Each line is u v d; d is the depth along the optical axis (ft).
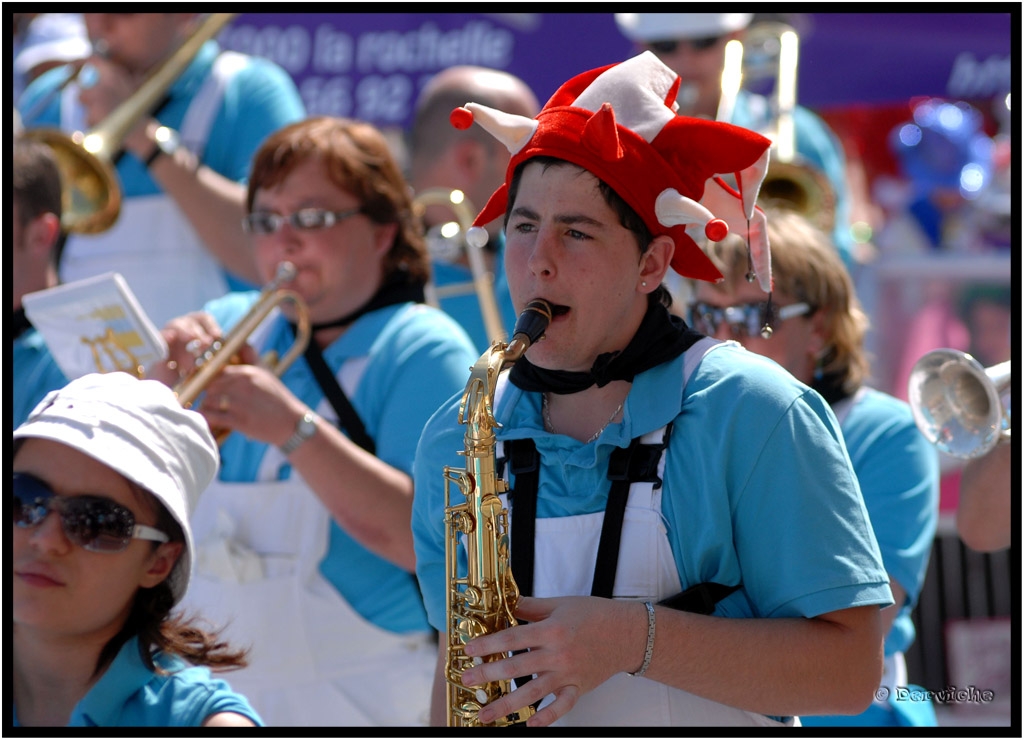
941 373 39.40
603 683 29.78
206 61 65.31
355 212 46.47
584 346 29.68
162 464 33.24
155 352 42.80
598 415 30.53
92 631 33.35
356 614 44.47
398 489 43.21
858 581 28.45
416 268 48.26
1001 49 75.56
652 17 71.36
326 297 46.44
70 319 42.60
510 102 64.95
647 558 29.04
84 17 63.82
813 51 76.48
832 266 46.47
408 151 77.46
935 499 47.39
